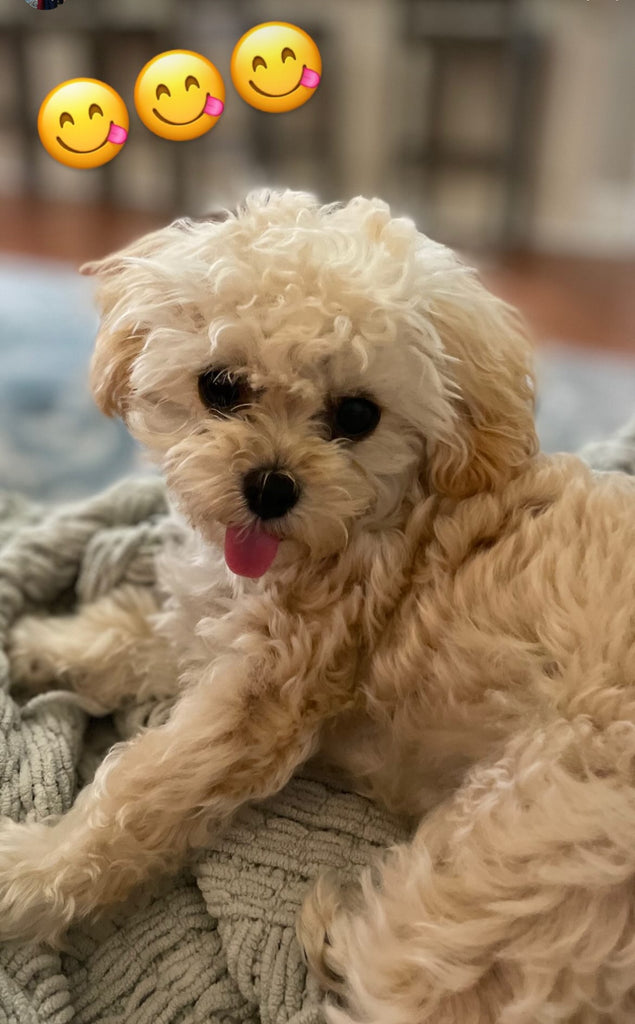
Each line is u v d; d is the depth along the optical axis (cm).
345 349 86
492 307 104
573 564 91
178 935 92
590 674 85
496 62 395
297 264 88
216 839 96
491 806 83
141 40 401
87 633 119
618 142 421
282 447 90
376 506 98
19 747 104
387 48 417
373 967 79
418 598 96
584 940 75
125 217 429
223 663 100
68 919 90
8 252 362
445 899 80
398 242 95
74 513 134
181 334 93
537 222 432
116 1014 88
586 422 222
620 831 76
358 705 100
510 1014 74
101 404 107
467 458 98
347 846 96
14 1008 83
